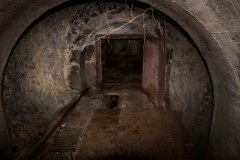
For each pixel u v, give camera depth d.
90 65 8.95
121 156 4.42
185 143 4.84
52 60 5.84
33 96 5.10
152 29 6.28
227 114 3.11
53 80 5.99
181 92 5.19
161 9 3.55
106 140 5.00
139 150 4.62
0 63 3.48
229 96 3.00
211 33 2.64
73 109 6.87
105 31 7.82
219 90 3.34
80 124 5.80
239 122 2.74
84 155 4.45
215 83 3.44
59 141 4.92
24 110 4.82
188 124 4.86
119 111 6.71
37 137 4.83
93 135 5.22
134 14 5.45
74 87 7.54
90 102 7.54
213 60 3.17
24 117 4.82
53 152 4.51
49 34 5.41
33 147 4.44
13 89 4.36
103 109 6.91
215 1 1.94
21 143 4.43
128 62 14.07
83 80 8.48
